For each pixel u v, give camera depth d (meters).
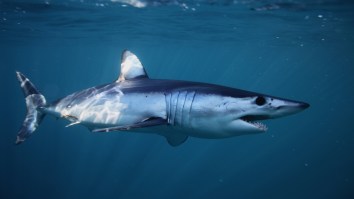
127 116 5.15
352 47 28.89
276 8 14.55
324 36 23.39
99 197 22.42
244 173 29.28
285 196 25.06
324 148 40.66
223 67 78.12
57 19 18.28
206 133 4.54
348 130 59.94
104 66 90.25
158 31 23.41
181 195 23.88
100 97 5.80
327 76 72.88
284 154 36.72
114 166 27.81
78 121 6.20
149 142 34.72
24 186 23.08
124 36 26.88
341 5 13.60
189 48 38.56
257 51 38.62
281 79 108.12
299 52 36.75
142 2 14.07
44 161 27.98
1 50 42.00
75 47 38.91
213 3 13.85
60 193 22.73
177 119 4.63
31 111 7.80
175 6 14.69
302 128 59.62
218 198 23.94
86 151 31.02
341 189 26.17
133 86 5.43
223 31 22.64
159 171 27.67
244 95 4.20
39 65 83.38
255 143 38.91
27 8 15.30
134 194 23.16
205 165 30.36
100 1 13.92
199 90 4.50
